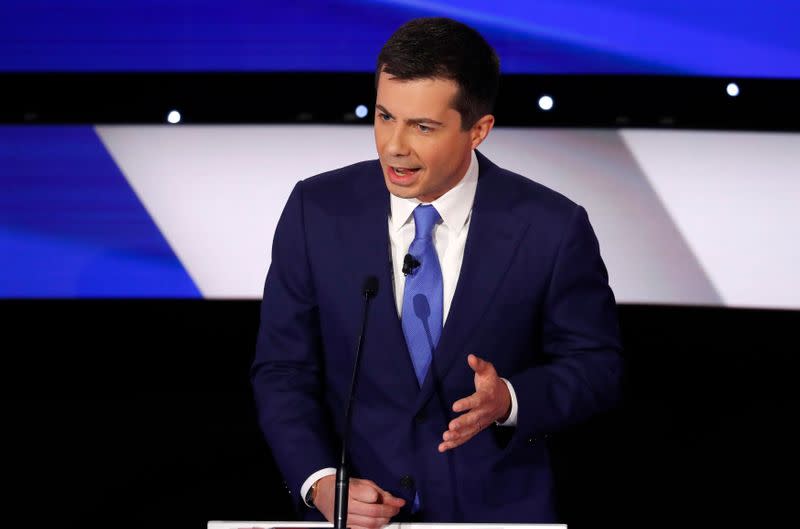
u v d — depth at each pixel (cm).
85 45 1197
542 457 671
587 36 1172
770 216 1188
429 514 647
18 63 1199
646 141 1188
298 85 1194
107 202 1225
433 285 652
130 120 1207
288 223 691
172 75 1198
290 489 638
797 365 1204
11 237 1228
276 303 693
